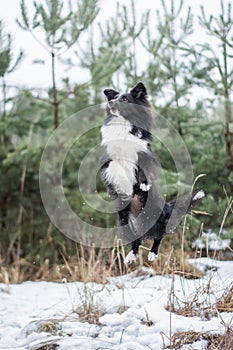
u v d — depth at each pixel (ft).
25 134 24.89
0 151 24.97
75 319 15.30
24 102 24.75
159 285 17.31
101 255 22.30
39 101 24.68
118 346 13.33
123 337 13.97
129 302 16.01
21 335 14.61
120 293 16.81
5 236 25.50
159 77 24.48
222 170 23.68
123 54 23.91
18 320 15.61
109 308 15.72
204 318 14.84
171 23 24.58
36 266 24.48
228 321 14.26
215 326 14.03
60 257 25.31
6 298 17.83
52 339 13.80
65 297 17.99
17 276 21.70
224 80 23.24
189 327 14.07
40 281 21.77
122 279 18.54
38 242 25.45
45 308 16.65
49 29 22.54
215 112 24.13
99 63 23.24
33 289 19.52
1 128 24.32
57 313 16.03
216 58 23.32
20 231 25.23
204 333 13.67
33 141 24.81
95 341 13.73
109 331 14.42
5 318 15.76
